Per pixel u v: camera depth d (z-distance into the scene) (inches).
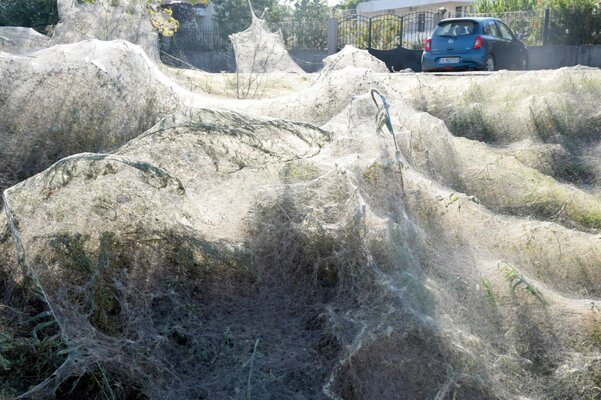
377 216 132.0
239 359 99.8
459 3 1478.8
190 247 119.0
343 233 122.3
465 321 109.7
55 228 115.6
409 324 102.0
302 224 128.3
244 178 146.9
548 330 113.9
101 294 106.3
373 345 99.5
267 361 99.3
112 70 202.5
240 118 143.0
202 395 93.7
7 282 112.7
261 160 146.9
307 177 149.0
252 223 133.3
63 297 105.3
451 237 144.1
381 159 158.4
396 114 212.4
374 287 111.1
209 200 141.3
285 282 121.8
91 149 175.2
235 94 308.0
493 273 126.6
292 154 148.6
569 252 143.5
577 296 130.1
